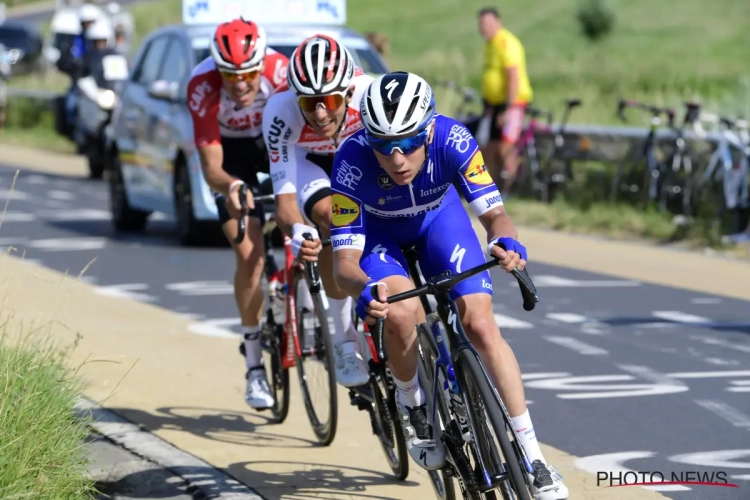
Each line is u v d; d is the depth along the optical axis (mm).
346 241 14328
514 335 25422
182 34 38656
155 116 38406
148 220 46062
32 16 180500
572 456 16969
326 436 17609
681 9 116625
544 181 47531
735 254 36719
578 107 64438
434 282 12945
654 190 42562
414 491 15500
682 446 17391
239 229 17766
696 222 39562
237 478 15922
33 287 29859
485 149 47781
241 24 19094
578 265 34969
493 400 12328
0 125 85438
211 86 19547
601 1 109188
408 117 12977
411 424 14086
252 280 18891
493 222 14125
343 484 15773
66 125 72375
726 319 26984
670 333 25469
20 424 13898
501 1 136000
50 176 62656
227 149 21266
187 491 15461
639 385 21062
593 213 43094
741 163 38000
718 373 21891
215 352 23656
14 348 16266
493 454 12516
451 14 132625
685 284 31734
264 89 20500
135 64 42094
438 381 13719
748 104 53844
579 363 22797
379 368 15812
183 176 36844
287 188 17844
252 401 18672
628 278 32719
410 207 14445
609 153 45344
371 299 12766
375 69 38094
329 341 17203
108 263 34531
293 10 39812
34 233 41281
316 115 16375
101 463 16469
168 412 19359
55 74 109500
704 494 15203
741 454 16953
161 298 29281
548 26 116938
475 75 83688
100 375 21422
